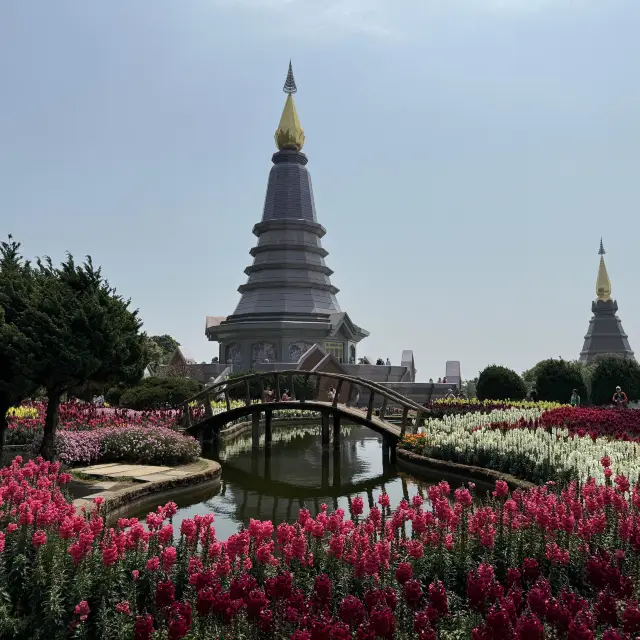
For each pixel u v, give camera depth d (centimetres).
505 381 3884
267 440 2417
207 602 509
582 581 681
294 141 6272
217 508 1443
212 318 6744
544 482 1360
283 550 702
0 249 1673
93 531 702
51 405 1608
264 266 5794
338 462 2223
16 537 710
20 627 588
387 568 664
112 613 606
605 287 10519
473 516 765
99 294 1597
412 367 6241
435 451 1878
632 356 10131
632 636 466
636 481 1060
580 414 2281
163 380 3453
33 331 1438
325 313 5634
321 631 420
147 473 1620
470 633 533
